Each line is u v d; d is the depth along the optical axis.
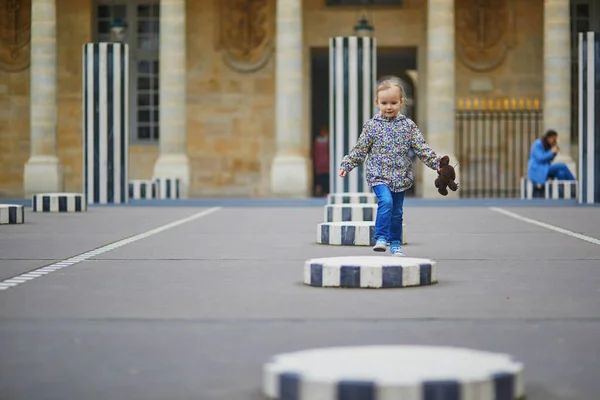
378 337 10.84
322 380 7.38
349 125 40.38
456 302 13.38
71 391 8.45
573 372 9.17
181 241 23.34
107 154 43.53
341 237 22.41
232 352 10.06
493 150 61.78
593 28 62.97
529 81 62.56
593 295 14.11
